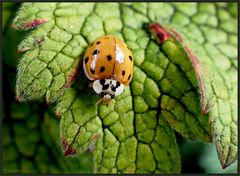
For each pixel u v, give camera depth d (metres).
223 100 0.08
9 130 0.10
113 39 0.08
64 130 0.08
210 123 0.08
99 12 0.08
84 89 0.08
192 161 0.10
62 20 0.08
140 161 0.08
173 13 0.09
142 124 0.08
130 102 0.08
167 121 0.08
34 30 0.08
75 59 0.08
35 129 0.10
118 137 0.08
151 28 0.08
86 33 0.08
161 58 0.08
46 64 0.08
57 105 0.08
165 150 0.08
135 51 0.08
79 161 0.09
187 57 0.08
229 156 0.08
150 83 0.08
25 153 0.10
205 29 0.09
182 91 0.08
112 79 0.08
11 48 0.09
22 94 0.08
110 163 0.08
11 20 0.09
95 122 0.08
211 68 0.08
